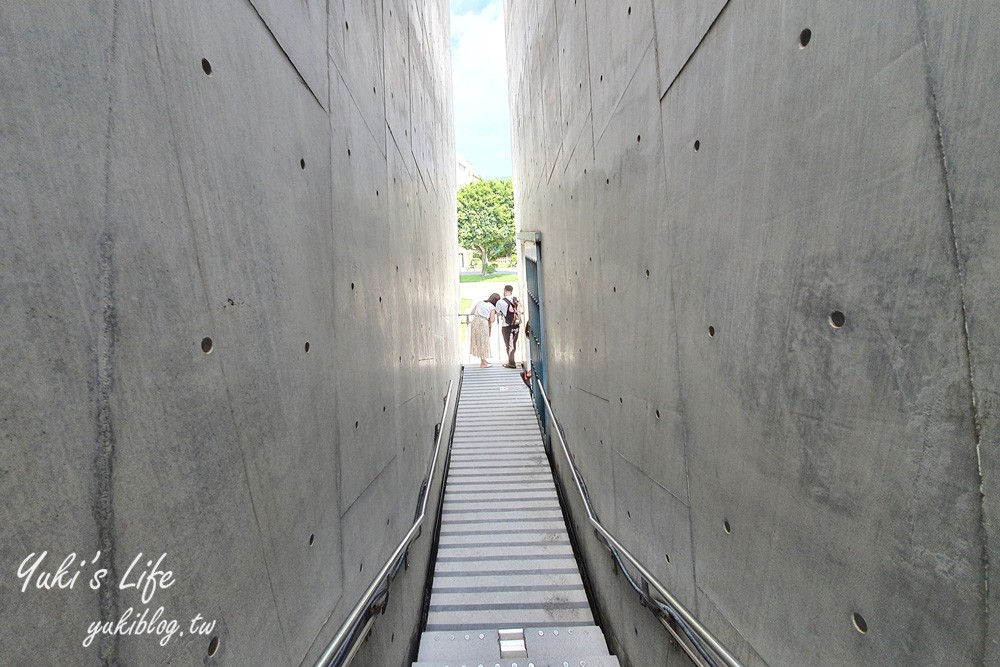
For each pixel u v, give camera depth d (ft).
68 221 2.56
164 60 3.35
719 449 5.42
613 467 9.87
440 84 23.43
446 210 26.30
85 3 2.73
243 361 4.17
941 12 2.65
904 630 3.12
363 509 7.41
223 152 4.00
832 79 3.47
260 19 4.70
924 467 2.93
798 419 4.06
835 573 3.73
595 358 11.11
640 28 7.12
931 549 2.90
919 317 2.90
